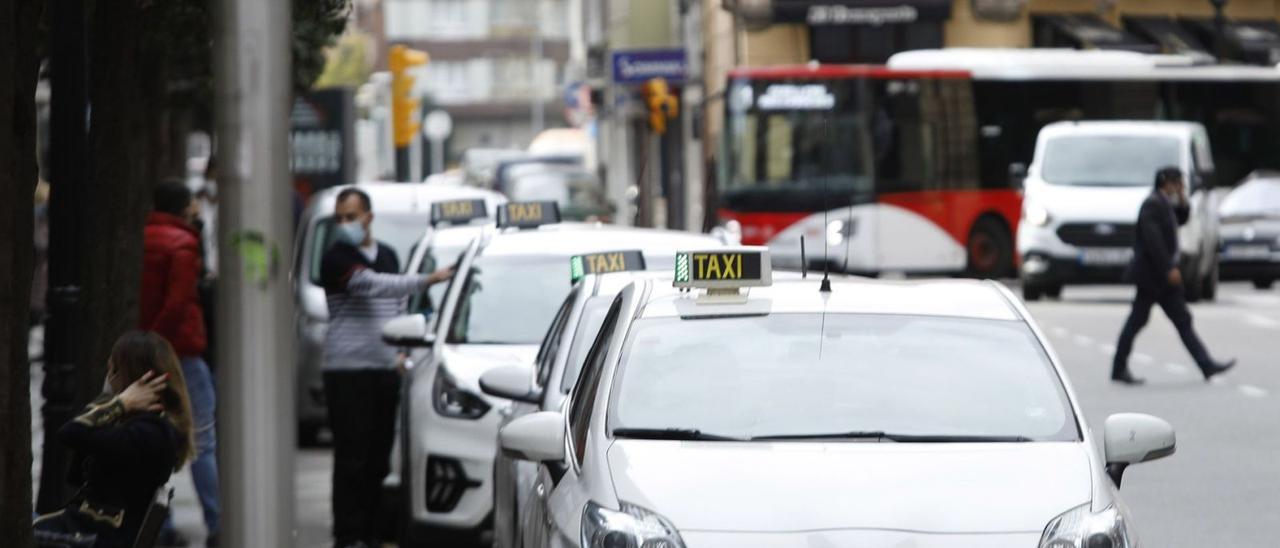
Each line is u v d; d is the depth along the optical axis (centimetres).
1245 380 4534
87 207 2573
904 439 1617
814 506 1477
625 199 13925
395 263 2892
